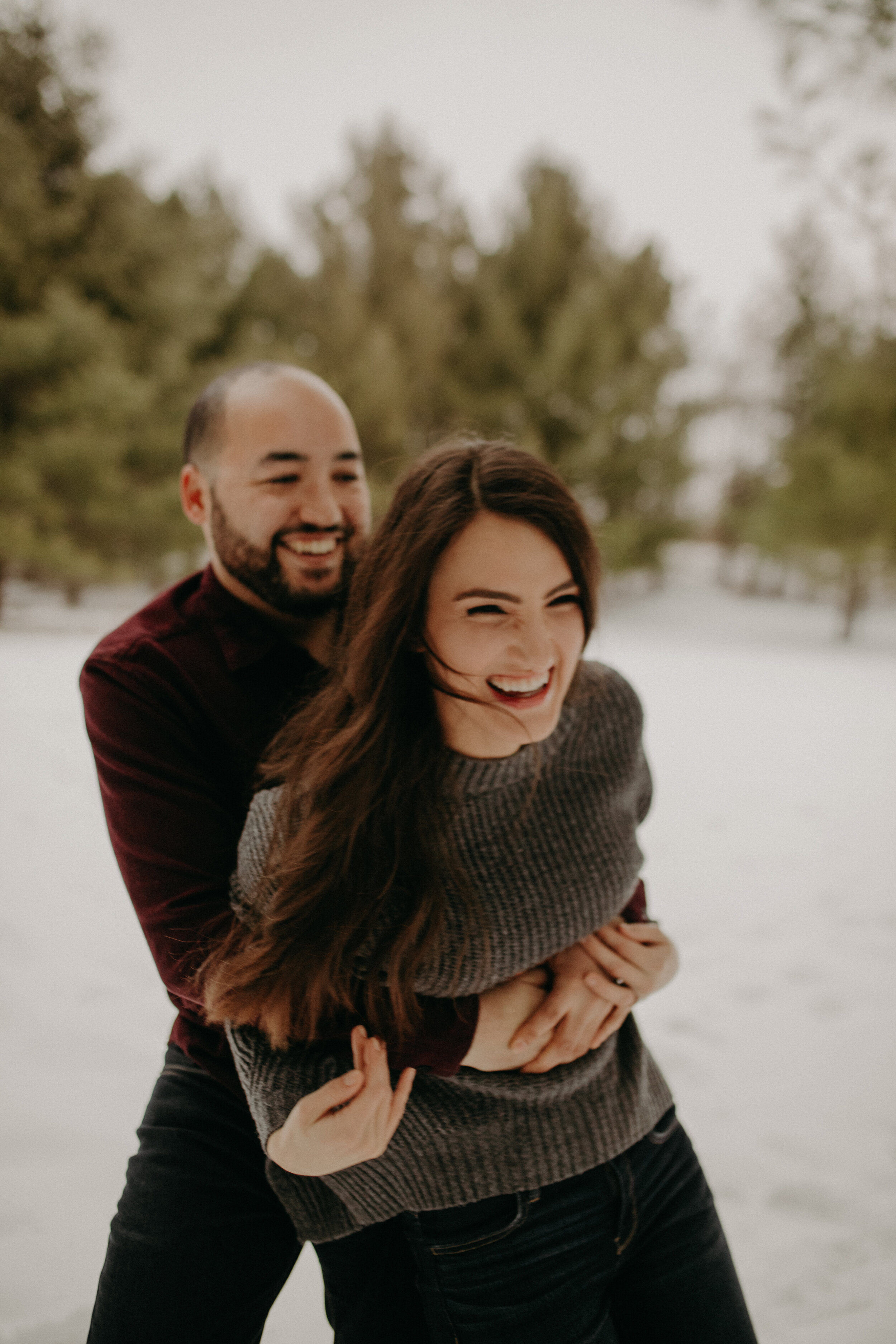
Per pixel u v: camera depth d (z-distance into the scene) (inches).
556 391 951.6
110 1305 35.7
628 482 1008.9
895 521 797.2
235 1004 29.3
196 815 40.0
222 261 880.9
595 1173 33.4
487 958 30.3
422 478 28.9
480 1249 31.6
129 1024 97.5
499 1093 31.6
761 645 869.8
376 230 1072.8
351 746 29.2
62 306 623.8
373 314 1048.2
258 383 47.9
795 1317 60.1
